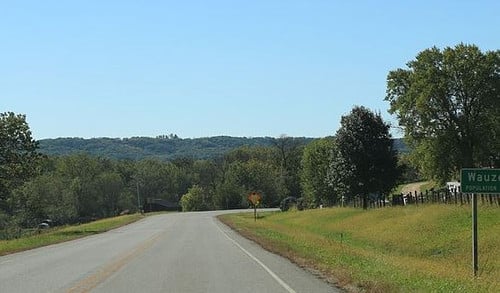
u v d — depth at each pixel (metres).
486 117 69.56
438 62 72.25
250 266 20.66
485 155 70.31
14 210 95.50
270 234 40.12
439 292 12.49
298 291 14.34
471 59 70.06
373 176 67.50
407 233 37.59
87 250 30.80
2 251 32.09
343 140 68.50
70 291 14.85
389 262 19.73
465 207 40.19
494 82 69.50
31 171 61.62
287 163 150.62
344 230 47.59
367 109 68.50
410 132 72.88
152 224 66.81
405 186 111.69
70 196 120.81
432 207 43.66
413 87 71.75
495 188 15.48
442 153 70.56
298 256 23.62
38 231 64.50
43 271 20.39
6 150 60.31
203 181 182.88
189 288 15.12
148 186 172.50
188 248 30.16
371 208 60.06
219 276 17.70
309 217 64.94
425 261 24.75
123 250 29.70
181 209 154.50
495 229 32.59
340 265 18.91
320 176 98.00
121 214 126.06
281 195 149.88
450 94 70.94
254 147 198.75
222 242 34.91
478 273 17.09
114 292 14.55
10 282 17.28
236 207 148.62
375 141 67.69
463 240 31.88
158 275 18.19
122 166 176.62
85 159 140.62
